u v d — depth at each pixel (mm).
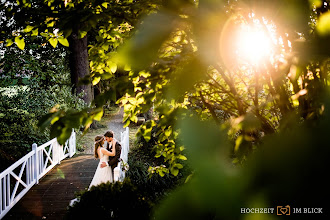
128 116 2938
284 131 613
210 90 1914
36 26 2271
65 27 1944
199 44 1064
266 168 481
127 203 3541
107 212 3516
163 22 819
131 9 1999
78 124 1191
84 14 1983
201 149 490
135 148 11266
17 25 2199
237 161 584
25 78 12328
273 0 988
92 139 14305
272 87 1352
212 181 469
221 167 485
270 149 501
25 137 9320
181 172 7090
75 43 15719
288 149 491
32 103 10312
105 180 6559
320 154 471
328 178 459
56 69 14461
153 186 7051
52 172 8891
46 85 13484
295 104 1289
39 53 13328
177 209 469
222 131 539
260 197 464
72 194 7070
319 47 771
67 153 11102
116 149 6750
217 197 462
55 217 5844
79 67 16016
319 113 560
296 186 466
